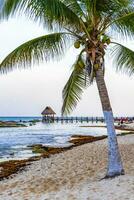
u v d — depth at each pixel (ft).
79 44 31.53
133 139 84.99
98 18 31.27
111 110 31.81
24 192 30.42
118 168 31.24
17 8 27.48
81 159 50.24
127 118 260.42
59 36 31.58
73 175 36.70
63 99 38.04
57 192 28.71
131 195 23.80
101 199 23.97
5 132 157.38
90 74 31.30
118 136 99.96
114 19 32.07
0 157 62.75
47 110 297.74
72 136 125.49
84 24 31.37
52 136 127.85
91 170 38.63
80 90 37.14
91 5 30.48
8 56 30.96
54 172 40.34
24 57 30.76
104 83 31.63
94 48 30.99
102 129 191.52
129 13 31.12
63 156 56.80
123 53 35.45
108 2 30.78
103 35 31.60
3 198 28.71
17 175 41.60
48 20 28.45
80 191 27.68
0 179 39.86
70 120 309.22
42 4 26.32
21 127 223.51
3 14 27.89
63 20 28.17
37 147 80.64
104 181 30.12
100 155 53.98
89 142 88.94
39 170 43.47
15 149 77.77
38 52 31.09
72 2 30.68
